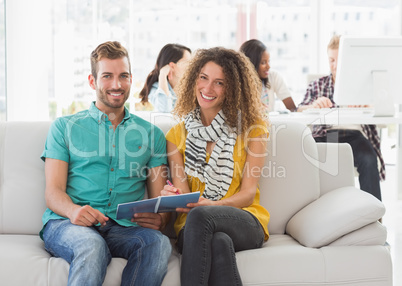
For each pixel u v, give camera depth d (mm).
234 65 2443
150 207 2127
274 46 6398
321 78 4586
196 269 1960
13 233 2418
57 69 5367
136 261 2031
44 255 2113
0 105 4715
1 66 4699
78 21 5500
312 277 2053
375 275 2074
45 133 2494
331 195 2441
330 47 4484
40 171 2447
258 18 6207
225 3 6145
